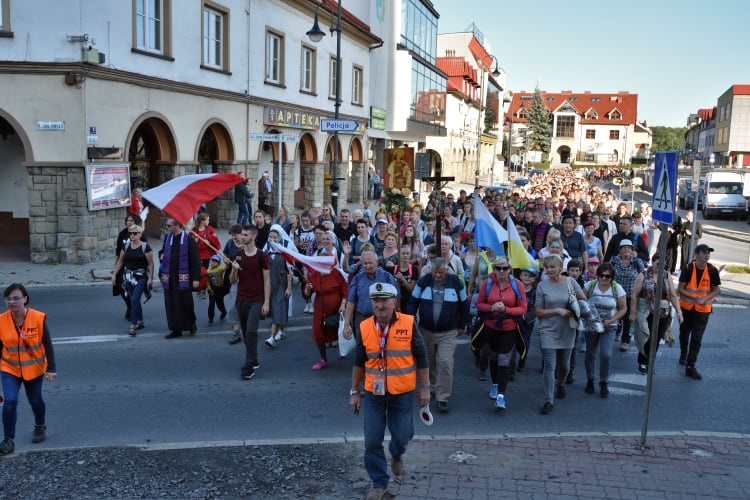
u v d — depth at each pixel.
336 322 9.36
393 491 5.70
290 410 7.86
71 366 9.35
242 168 24.58
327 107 31.42
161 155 20.39
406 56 39.03
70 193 16.81
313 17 29.23
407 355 5.66
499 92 94.88
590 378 8.90
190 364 9.61
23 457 6.31
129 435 7.00
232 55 23.28
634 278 10.56
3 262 17.23
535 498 5.64
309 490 5.74
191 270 10.81
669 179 6.55
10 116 16.59
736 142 80.75
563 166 122.56
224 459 6.31
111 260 17.62
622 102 130.62
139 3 18.52
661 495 5.75
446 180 12.49
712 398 8.80
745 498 5.73
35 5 16.25
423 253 10.97
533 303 9.65
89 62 16.36
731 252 25.61
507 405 8.36
